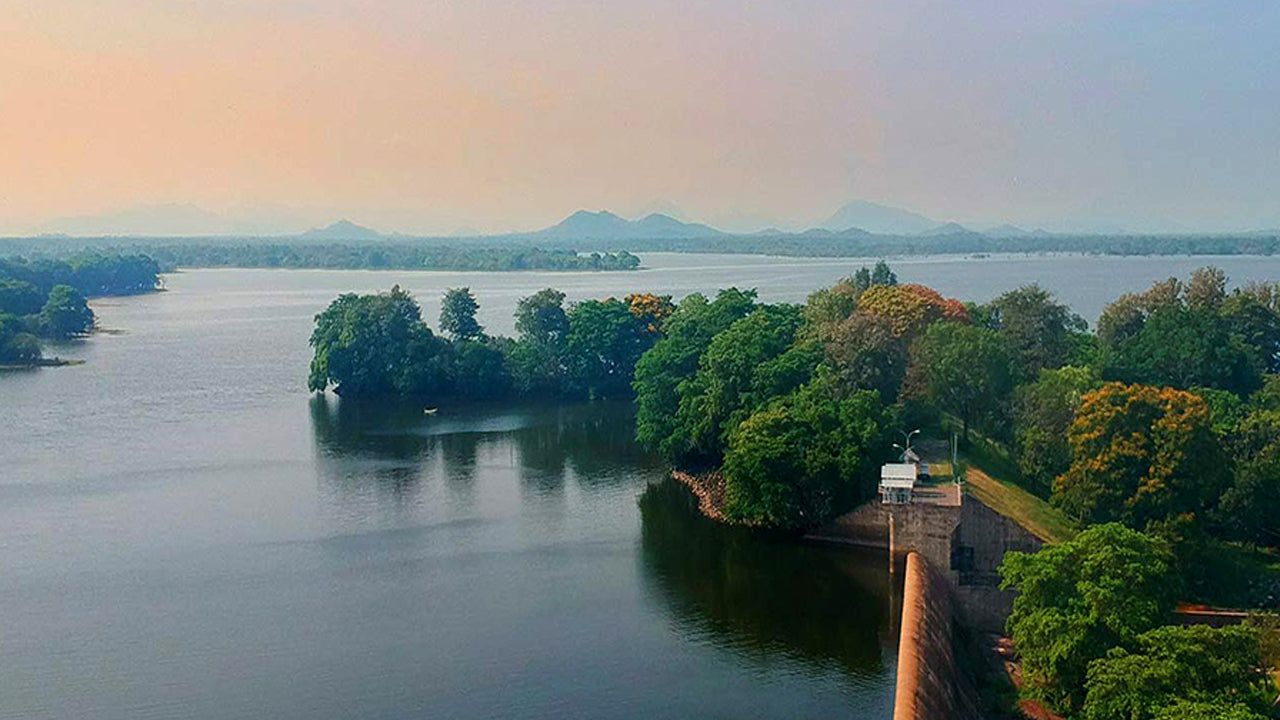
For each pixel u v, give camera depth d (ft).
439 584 433.89
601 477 605.31
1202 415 395.96
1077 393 463.83
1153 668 270.05
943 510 413.80
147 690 339.36
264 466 628.69
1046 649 310.04
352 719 321.52
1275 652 312.50
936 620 354.74
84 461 634.43
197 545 480.23
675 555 467.11
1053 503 428.97
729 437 517.55
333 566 454.81
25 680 346.33
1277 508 414.62
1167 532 378.73
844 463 453.17
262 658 363.56
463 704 331.57
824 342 567.59
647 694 338.54
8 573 442.09
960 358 502.79
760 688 343.26
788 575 440.45
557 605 411.95
